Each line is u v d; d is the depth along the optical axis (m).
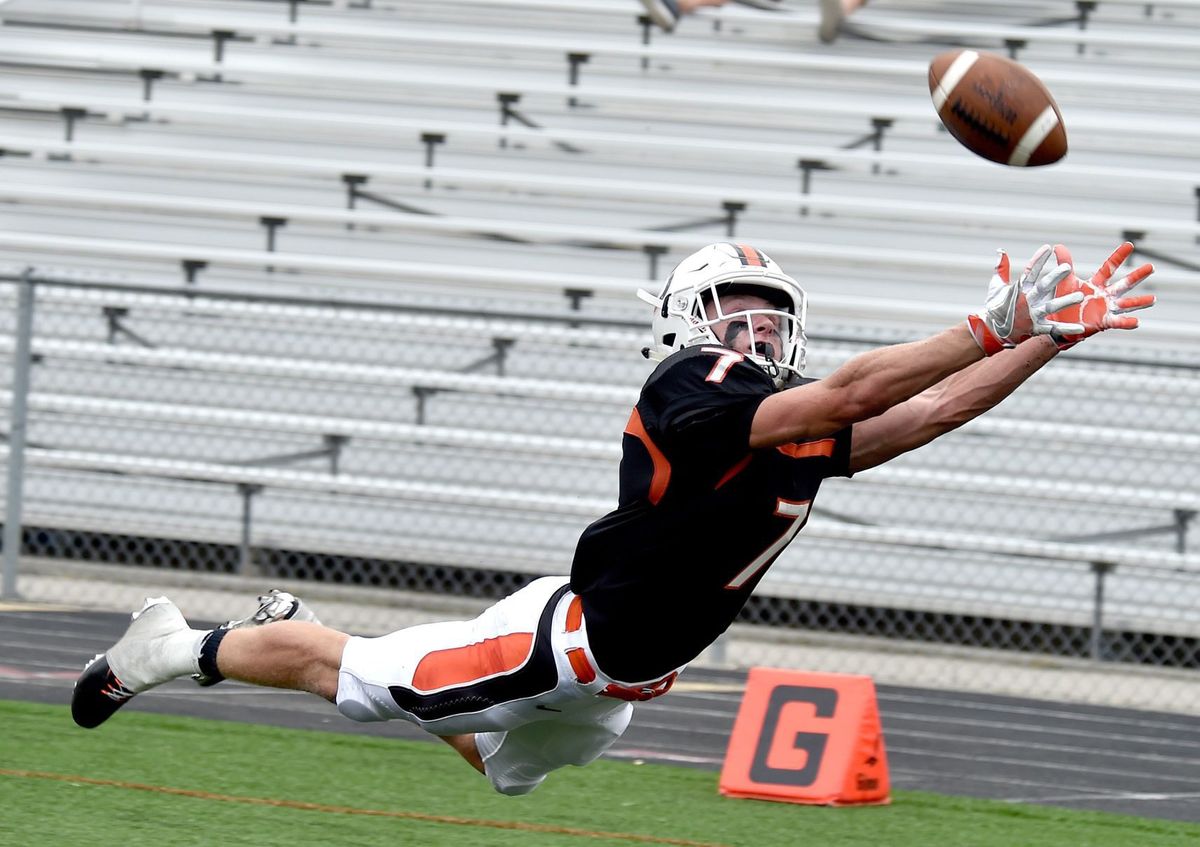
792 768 20.12
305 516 38.00
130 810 17.70
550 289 40.03
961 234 39.47
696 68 42.72
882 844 18.06
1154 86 40.41
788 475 12.73
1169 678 32.97
